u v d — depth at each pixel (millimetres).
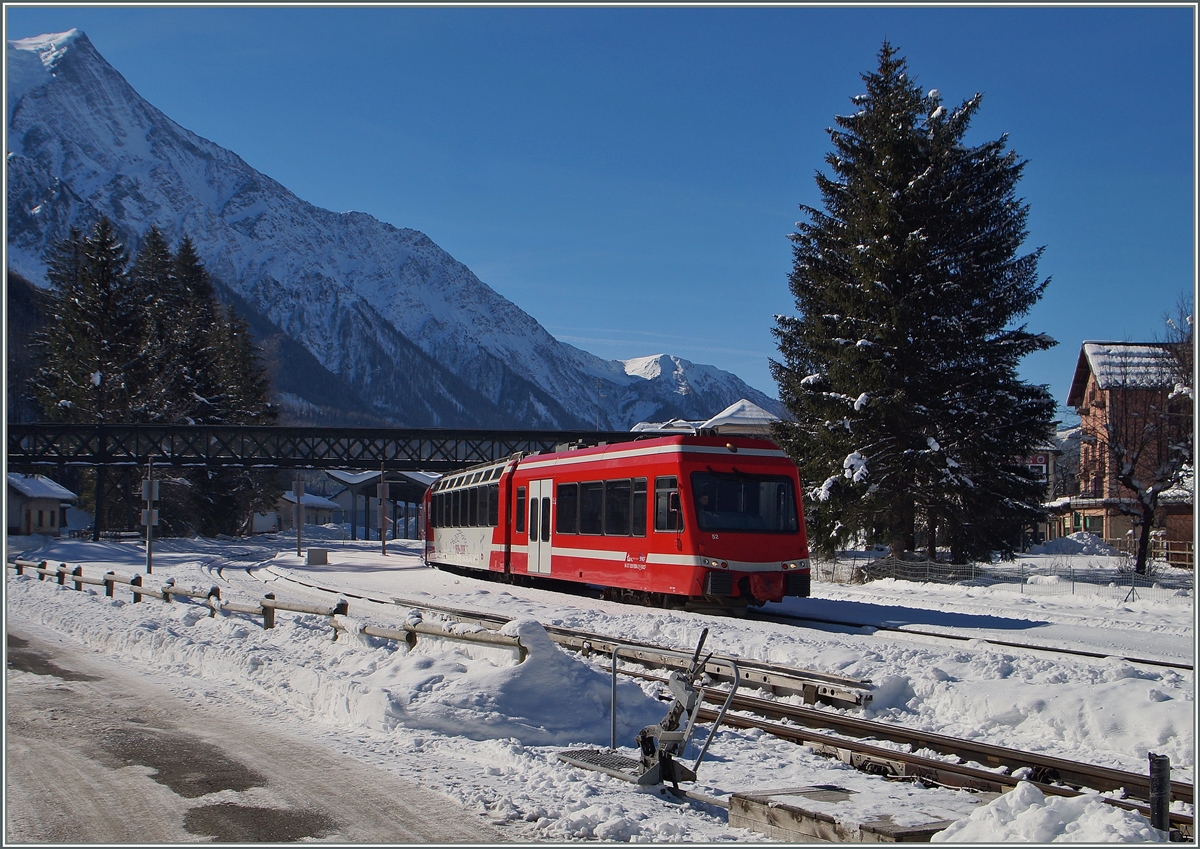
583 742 9695
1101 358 44469
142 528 76812
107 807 7297
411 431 70375
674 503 21000
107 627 17078
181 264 103125
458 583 32094
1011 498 38125
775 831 6875
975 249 38812
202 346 88062
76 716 10609
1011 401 37688
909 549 39688
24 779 8070
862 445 37875
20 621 19828
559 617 19812
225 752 8977
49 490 70625
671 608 22172
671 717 8109
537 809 7227
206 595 18531
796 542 21219
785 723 10914
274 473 99500
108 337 77688
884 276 37656
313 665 12422
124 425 68188
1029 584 32281
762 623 18969
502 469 29812
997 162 39562
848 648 14102
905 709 11430
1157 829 6270
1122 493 46531
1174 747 9352
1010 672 12352
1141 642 17703
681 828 6867
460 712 9711
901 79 39656
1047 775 8539
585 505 24547
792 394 41875
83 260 80000
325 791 7711
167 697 11781
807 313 41500
